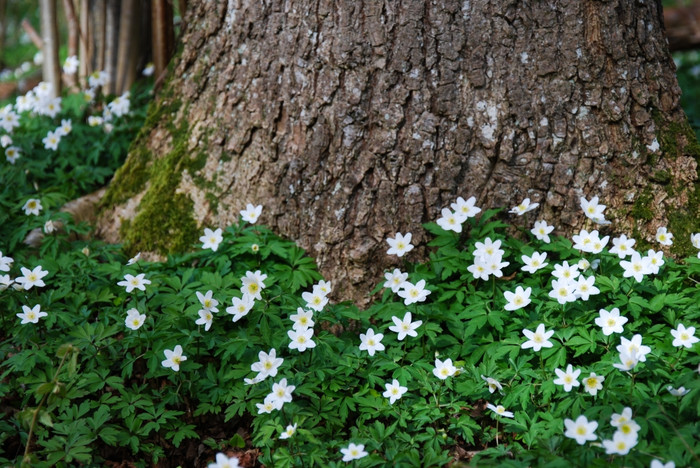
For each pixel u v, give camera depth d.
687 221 3.41
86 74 5.46
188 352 3.11
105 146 4.64
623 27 3.42
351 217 3.48
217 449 3.02
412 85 3.38
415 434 2.87
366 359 3.10
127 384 3.27
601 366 2.83
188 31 3.93
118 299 3.42
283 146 3.56
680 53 8.60
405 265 3.43
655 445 2.43
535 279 3.26
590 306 3.08
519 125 3.38
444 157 3.41
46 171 4.52
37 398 2.91
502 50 3.36
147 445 2.93
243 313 3.11
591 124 3.38
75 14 5.31
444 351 3.13
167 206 3.84
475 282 3.32
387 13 3.37
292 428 2.68
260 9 3.57
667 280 3.19
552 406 2.83
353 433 2.84
